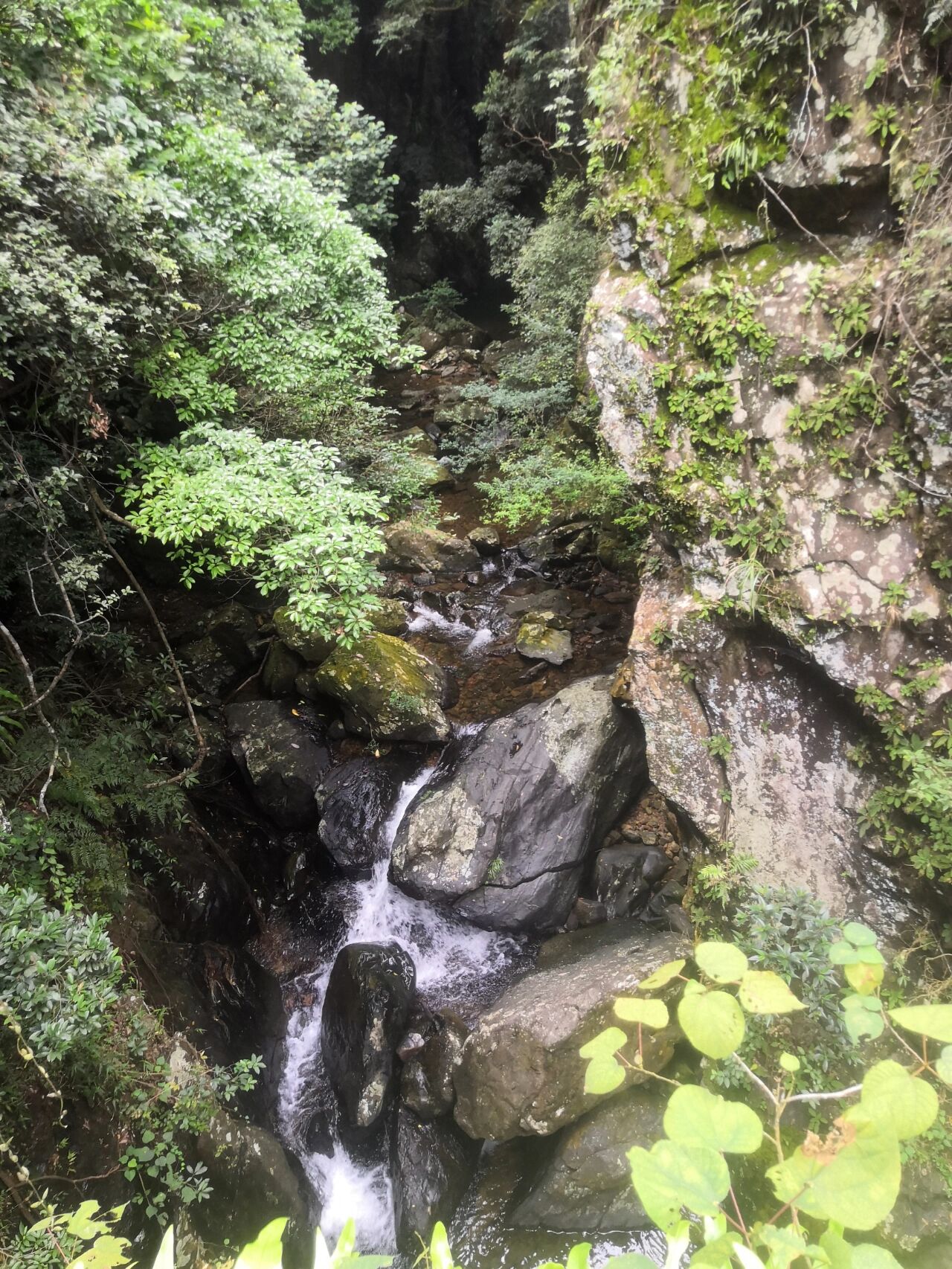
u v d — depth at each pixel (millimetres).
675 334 4090
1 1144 2604
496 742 5883
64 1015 2816
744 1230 819
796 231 3727
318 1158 4492
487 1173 4195
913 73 3141
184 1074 3604
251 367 5566
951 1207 3395
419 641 7715
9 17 4125
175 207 4918
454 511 10008
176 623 7270
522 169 12188
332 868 6020
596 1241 3828
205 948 5027
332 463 5492
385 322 6398
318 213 5914
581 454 7914
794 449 3861
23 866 3936
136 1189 3256
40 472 4859
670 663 4621
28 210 4051
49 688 4559
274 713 6625
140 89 5230
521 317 9781
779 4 3270
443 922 5551
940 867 3732
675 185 3953
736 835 4633
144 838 5062
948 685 3600
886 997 3875
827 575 3844
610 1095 3961
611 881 5438
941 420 3357
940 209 3156
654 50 3857
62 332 4070
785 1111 3723
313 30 12102
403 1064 4641
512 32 11766
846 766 4156
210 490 4746
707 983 4059
